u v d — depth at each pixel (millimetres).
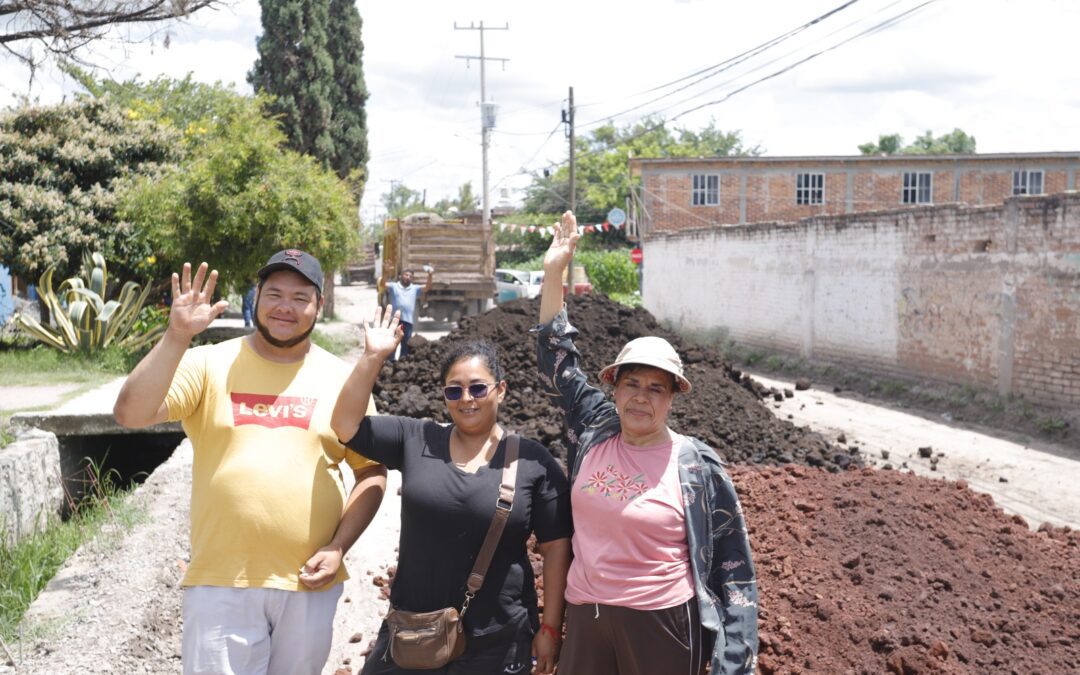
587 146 63094
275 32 33688
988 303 12352
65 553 6062
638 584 2973
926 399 13203
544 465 3268
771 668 3965
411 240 24625
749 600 3018
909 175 38094
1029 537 5395
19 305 21156
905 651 3943
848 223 16094
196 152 18109
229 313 27312
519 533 3160
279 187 15242
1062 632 4238
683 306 24453
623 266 40562
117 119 17797
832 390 14891
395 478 8109
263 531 3162
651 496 3014
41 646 4496
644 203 37656
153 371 3035
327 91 34281
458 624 3086
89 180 17266
